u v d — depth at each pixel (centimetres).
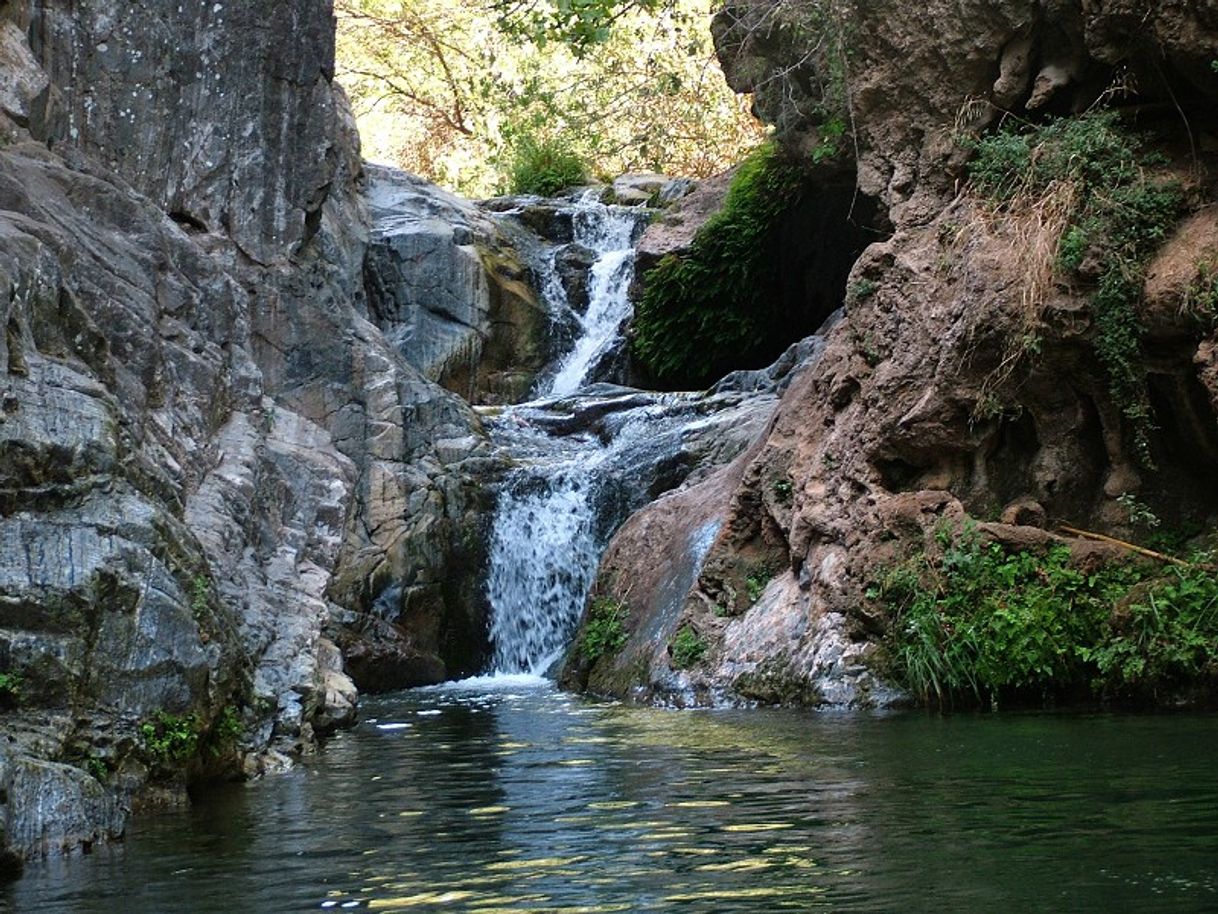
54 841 661
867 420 1277
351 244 2022
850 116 1462
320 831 702
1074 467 1197
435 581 1755
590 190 2808
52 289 949
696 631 1336
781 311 2191
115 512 812
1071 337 1150
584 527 1792
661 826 677
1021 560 1152
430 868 604
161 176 1555
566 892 549
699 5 2678
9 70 1308
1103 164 1190
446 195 2394
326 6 1673
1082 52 1264
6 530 757
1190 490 1162
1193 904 493
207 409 1262
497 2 1667
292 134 1655
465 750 1007
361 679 1616
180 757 798
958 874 550
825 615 1223
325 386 1681
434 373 2170
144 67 1540
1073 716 1033
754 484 1380
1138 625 1089
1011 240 1198
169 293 1300
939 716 1079
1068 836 609
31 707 728
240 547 1140
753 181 2138
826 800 726
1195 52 1126
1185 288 1092
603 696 1405
